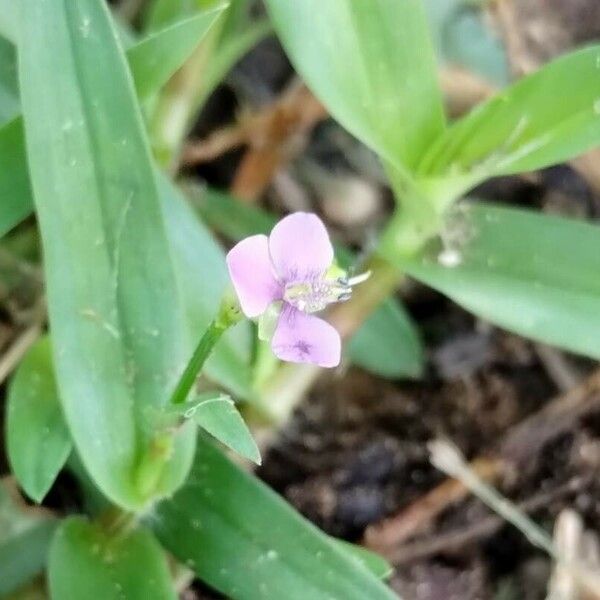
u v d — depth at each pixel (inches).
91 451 3.6
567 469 5.0
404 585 4.8
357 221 5.5
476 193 5.6
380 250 4.3
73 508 4.4
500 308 4.1
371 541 4.8
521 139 4.0
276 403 4.4
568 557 4.8
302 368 4.4
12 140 3.7
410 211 4.1
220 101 5.6
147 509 3.9
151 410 3.6
